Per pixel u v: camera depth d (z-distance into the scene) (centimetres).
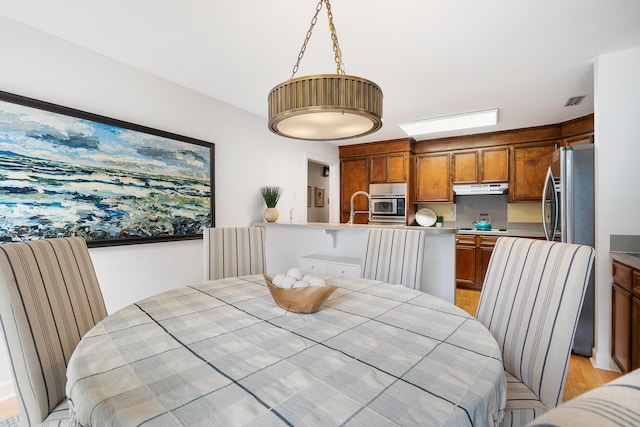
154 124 268
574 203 242
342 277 194
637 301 180
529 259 124
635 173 218
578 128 380
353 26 196
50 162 205
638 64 219
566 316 100
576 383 208
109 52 231
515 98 317
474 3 174
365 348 95
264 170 384
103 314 145
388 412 64
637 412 19
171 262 279
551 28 197
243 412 64
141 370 82
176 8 180
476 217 500
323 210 658
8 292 102
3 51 188
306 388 73
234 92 307
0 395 184
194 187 297
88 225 223
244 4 176
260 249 233
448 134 463
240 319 120
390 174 499
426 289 252
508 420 99
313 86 122
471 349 94
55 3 176
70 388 77
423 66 249
